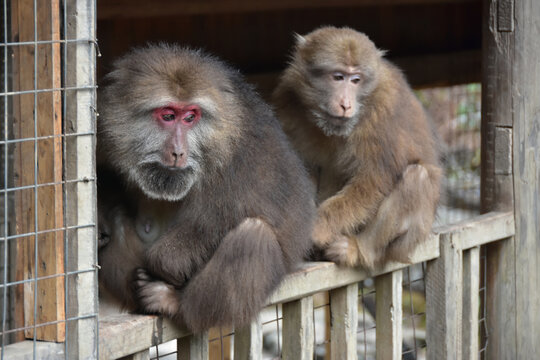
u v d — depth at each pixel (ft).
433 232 29.81
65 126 18.08
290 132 31.42
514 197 33.01
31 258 18.62
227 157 22.88
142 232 24.25
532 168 32.89
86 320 18.45
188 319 22.07
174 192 22.43
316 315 53.06
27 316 18.79
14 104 18.51
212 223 23.02
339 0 38.22
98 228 23.26
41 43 17.42
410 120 30.91
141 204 24.31
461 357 30.96
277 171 24.11
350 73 29.35
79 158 18.11
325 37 30.50
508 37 32.53
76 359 18.39
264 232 22.99
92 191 18.35
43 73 17.95
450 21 45.32
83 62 17.97
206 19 39.27
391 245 28.53
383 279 29.14
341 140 30.04
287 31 41.55
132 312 22.70
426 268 30.50
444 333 30.12
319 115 29.81
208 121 22.49
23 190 18.56
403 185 29.09
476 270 31.78
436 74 44.24
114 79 22.63
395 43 44.21
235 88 23.93
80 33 17.87
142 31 37.37
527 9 32.24
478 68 45.06
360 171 29.60
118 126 22.18
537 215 33.22
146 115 22.00
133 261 23.86
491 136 33.30
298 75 30.60
